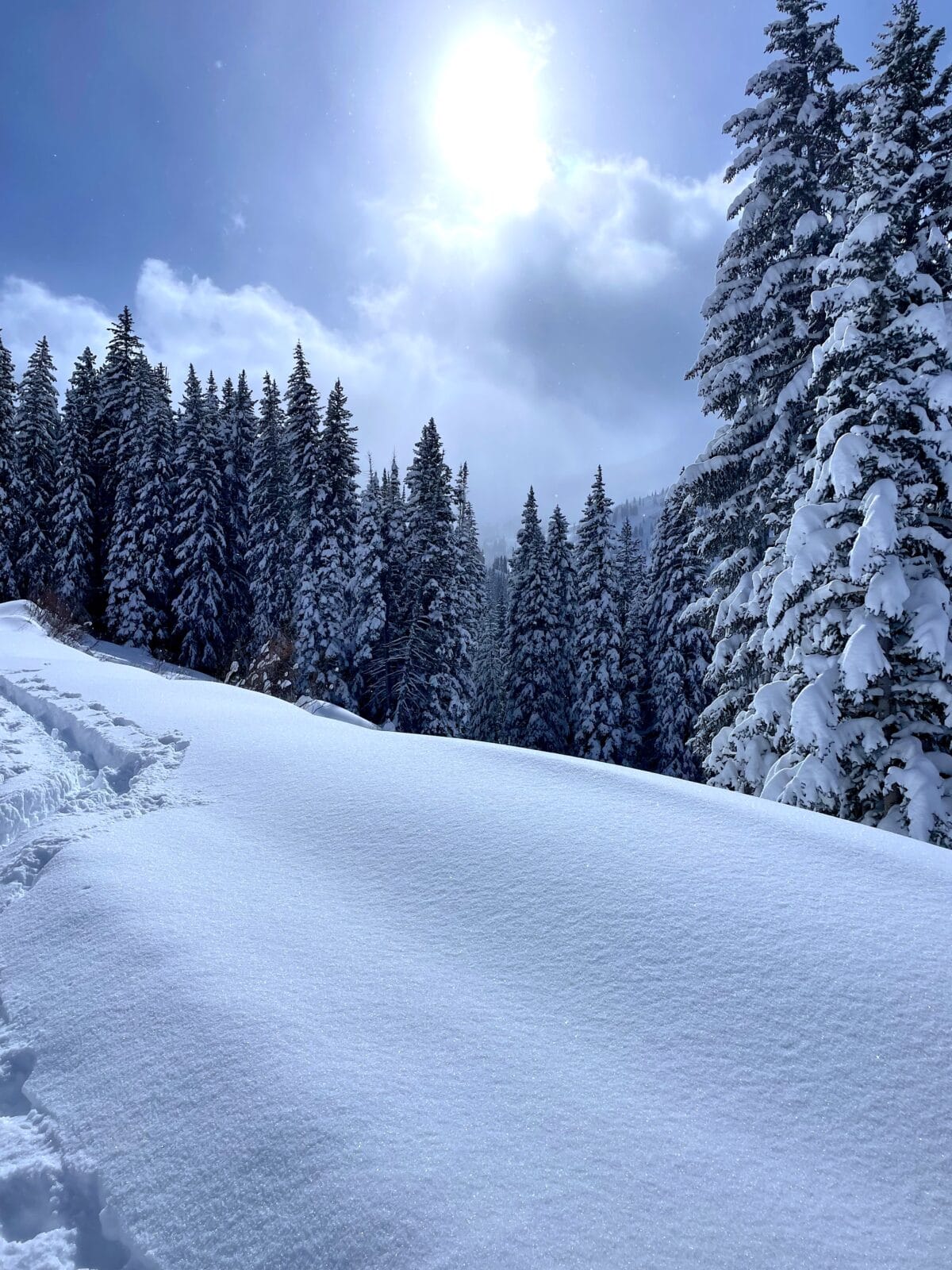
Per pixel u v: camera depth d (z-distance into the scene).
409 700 30.41
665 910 3.74
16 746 7.73
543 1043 2.84
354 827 4.98
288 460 37.09
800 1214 2.11
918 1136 2.40
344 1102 2.49
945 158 10.14
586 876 4.11
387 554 34.25
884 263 9.61
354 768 6.18
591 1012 3.03
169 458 37.81
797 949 3.40
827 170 12.86
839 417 9.69
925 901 3.85
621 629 32.12
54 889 4.29
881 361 9.33
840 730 9.40
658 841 4.54
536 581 34.41
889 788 8.96
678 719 30.39
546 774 5.89
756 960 3.32
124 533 35.69
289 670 28.42
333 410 32.09
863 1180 2.23
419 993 3.15
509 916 3.78
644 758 34.53
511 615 36.81
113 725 8.20
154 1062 2.82
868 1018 2.94
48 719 9.22
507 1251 1.94
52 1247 2.24
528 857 4.37
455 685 31.02
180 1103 2.60
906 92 9.91
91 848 4.79
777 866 4.21
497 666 42.22
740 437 13.66
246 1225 2.12
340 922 3.79
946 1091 2.59
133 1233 2.16
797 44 13.22
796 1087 2.62
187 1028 2.96
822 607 9.82
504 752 6.63
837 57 12.70
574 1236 1.99
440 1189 2.13
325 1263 1.96
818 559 9.44
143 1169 2.37
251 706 9.80
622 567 45.19
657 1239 2.00
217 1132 2.45
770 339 13.35
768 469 13.04
